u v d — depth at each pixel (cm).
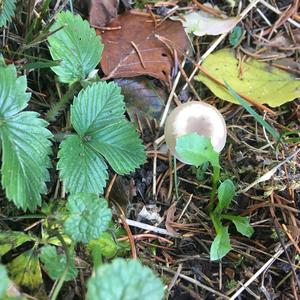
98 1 16
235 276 14
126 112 15
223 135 14
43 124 12
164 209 14
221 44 17
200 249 14
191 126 14
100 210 11
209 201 14
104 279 9
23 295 11
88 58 14
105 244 12
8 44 15
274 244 14
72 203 11
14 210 13
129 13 17
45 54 15
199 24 17
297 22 18
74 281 12
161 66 16
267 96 16
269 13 18
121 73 15
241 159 15
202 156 13
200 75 16
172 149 14
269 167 15
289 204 14
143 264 13
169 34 16
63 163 12
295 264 14
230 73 16
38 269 11
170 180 15
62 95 15
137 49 16
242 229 13
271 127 15
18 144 12
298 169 15
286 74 17
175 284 13
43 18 15
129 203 14
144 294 9
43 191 12
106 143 13
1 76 11
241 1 18
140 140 13
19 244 12
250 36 17
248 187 14
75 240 11
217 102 16
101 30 16
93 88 13
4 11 13
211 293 13
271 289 13
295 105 16
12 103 12
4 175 11
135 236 14
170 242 14
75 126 13
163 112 15
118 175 14
